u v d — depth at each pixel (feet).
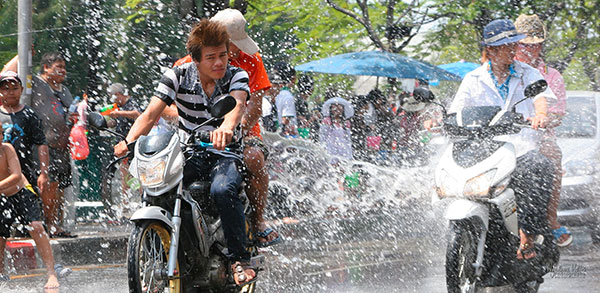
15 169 35.37
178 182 23.30
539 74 31.17
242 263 25.21
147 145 23.36
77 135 47.19
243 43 28.27
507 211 27.63
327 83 89.30
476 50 100.99
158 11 78.07
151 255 23.54
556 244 29.53
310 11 94.12
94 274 38.63
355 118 66.80
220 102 22.62
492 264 28.35
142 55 78.33
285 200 54.60
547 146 32.71
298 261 41.57
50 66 46.34
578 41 90.12
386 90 87.20
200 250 23.91
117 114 50.57
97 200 56.18
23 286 34.58
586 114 52.44
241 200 25.11
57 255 41.37
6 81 38.52
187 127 25.05
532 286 29.76
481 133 28.66
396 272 37.76
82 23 89.10
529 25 36.45
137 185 50.14
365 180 58.75
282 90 56.95
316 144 56.13
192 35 24.17
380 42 85.51
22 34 46.32
